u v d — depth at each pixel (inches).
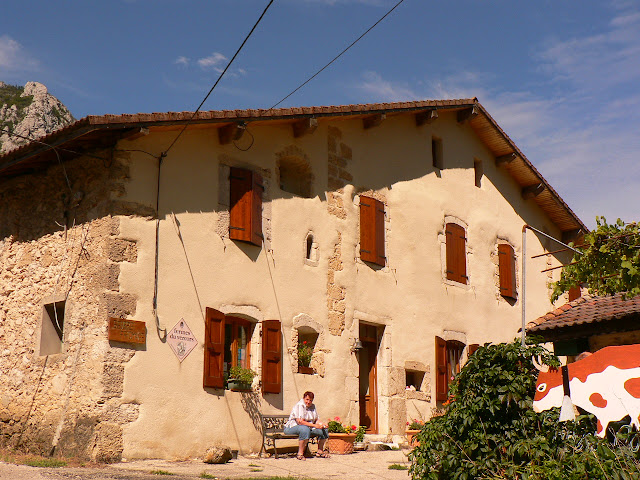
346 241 565.3
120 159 431.2
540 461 277.1
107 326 409.4
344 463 430.0
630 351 279.9
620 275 350.3
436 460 297.9
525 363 298.5
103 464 388.5
